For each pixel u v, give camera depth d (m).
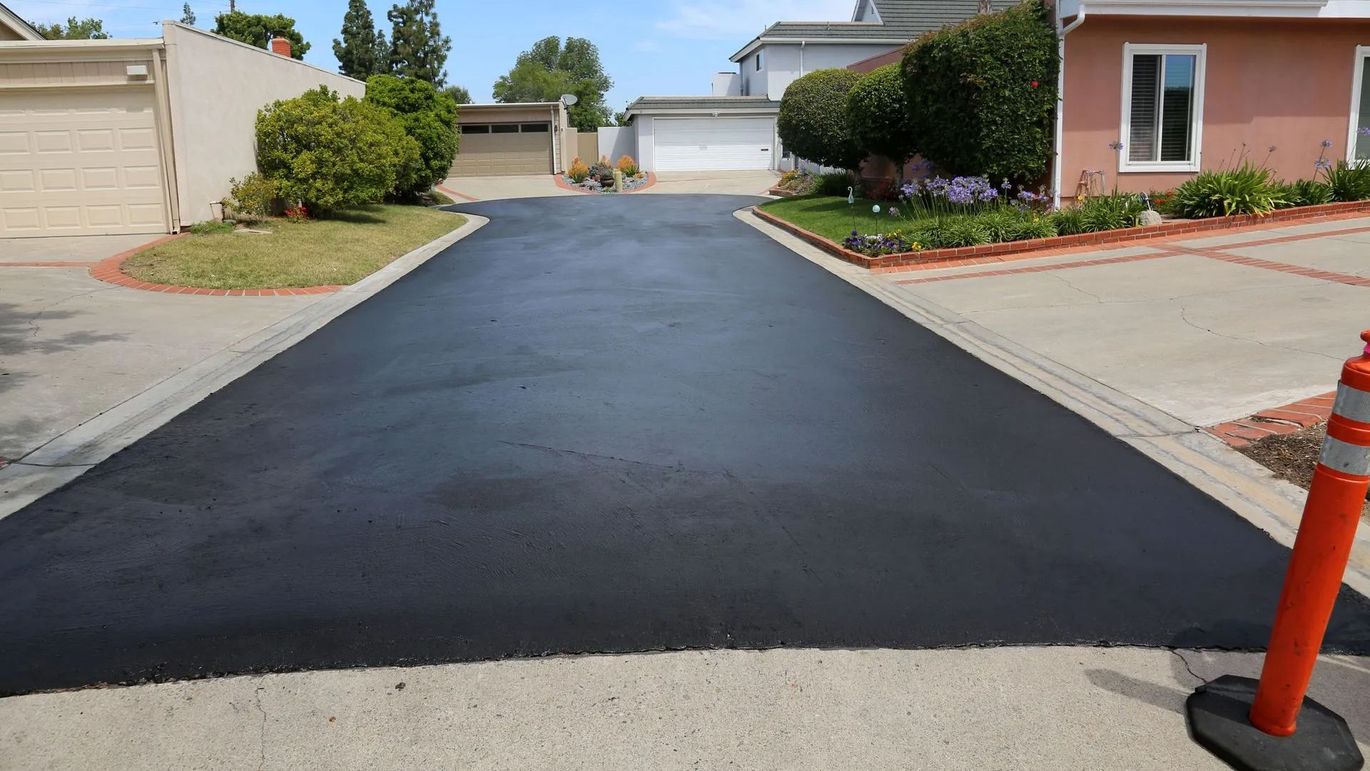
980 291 10.28
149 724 2.98
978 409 6.21
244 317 9.44
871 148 18.77
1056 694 3.13
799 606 3.68
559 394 6.64
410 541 4.28
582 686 3.17
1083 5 13.65
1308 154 15.73
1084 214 13.26
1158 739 2.91
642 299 10.34
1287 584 2.78
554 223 19.98
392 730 2.95
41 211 14.38
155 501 4.79
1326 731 2.88
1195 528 4.35
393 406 6.43
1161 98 14.93
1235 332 7.76
